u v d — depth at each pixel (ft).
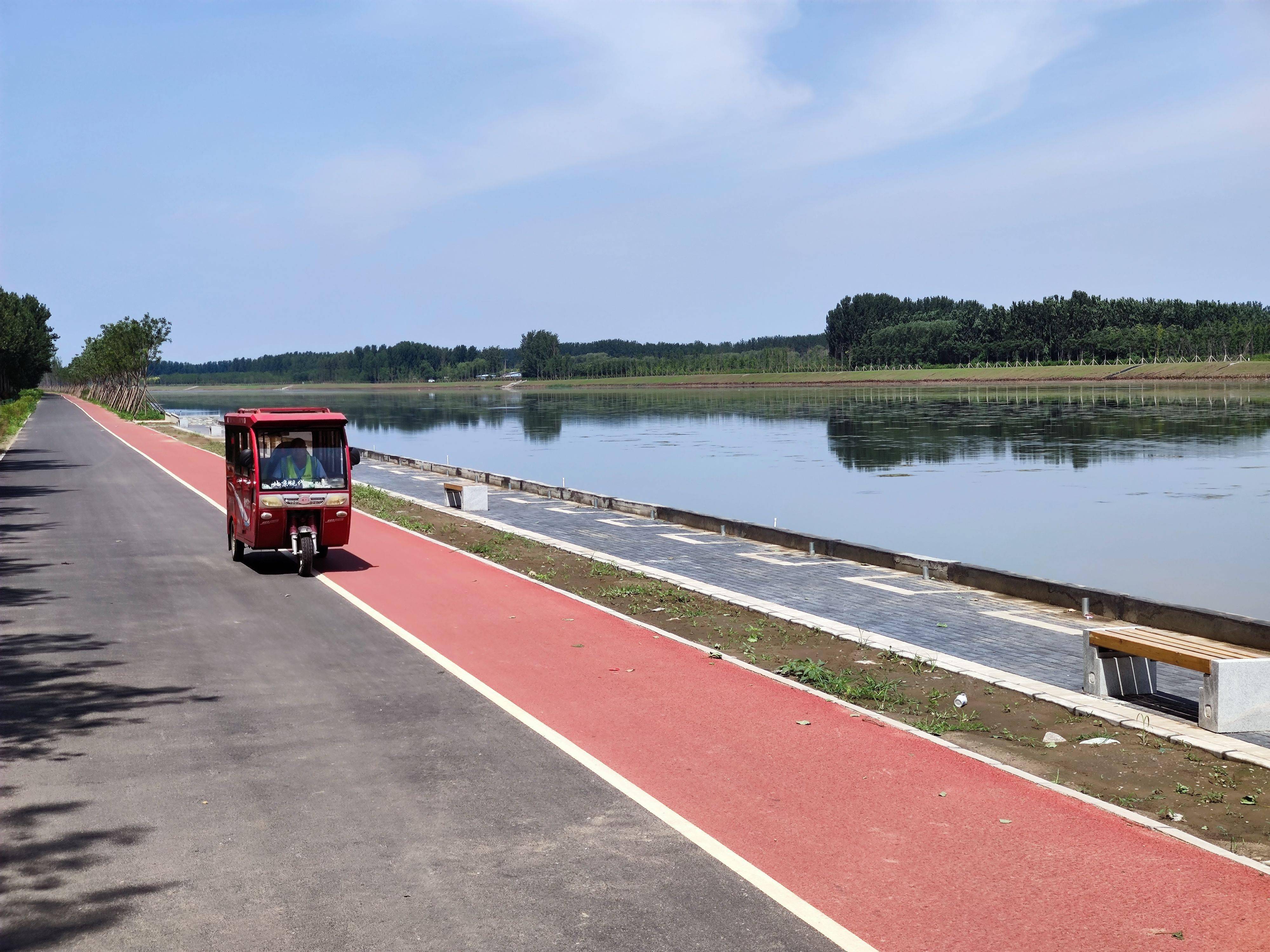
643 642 42.16
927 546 84.89
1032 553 81.25
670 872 21.89
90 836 23.75
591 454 178.81
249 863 22.41
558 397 481.05
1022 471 135.33
